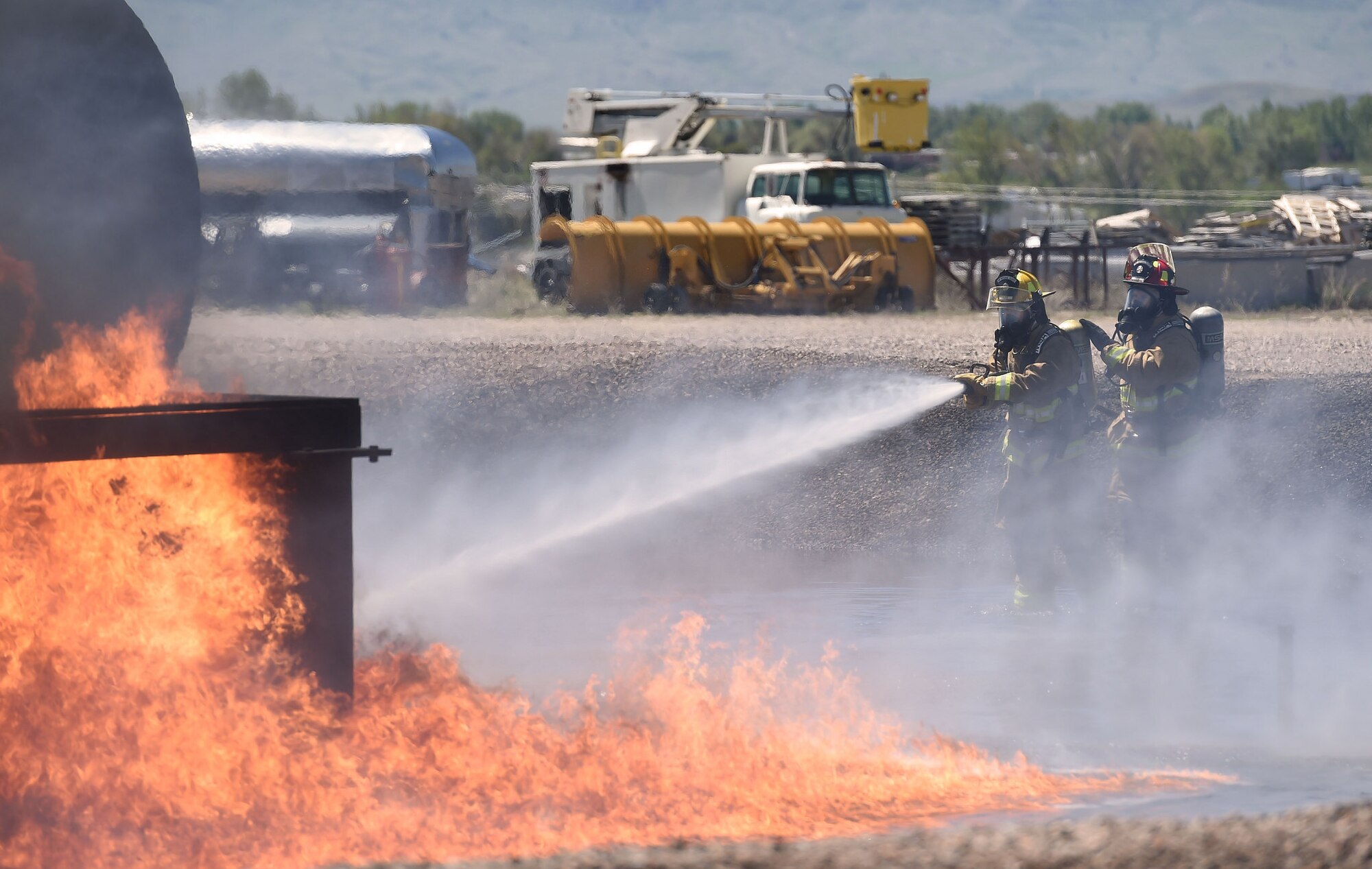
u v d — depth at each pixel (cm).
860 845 1364
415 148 9319
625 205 11506
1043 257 11350
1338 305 10894
